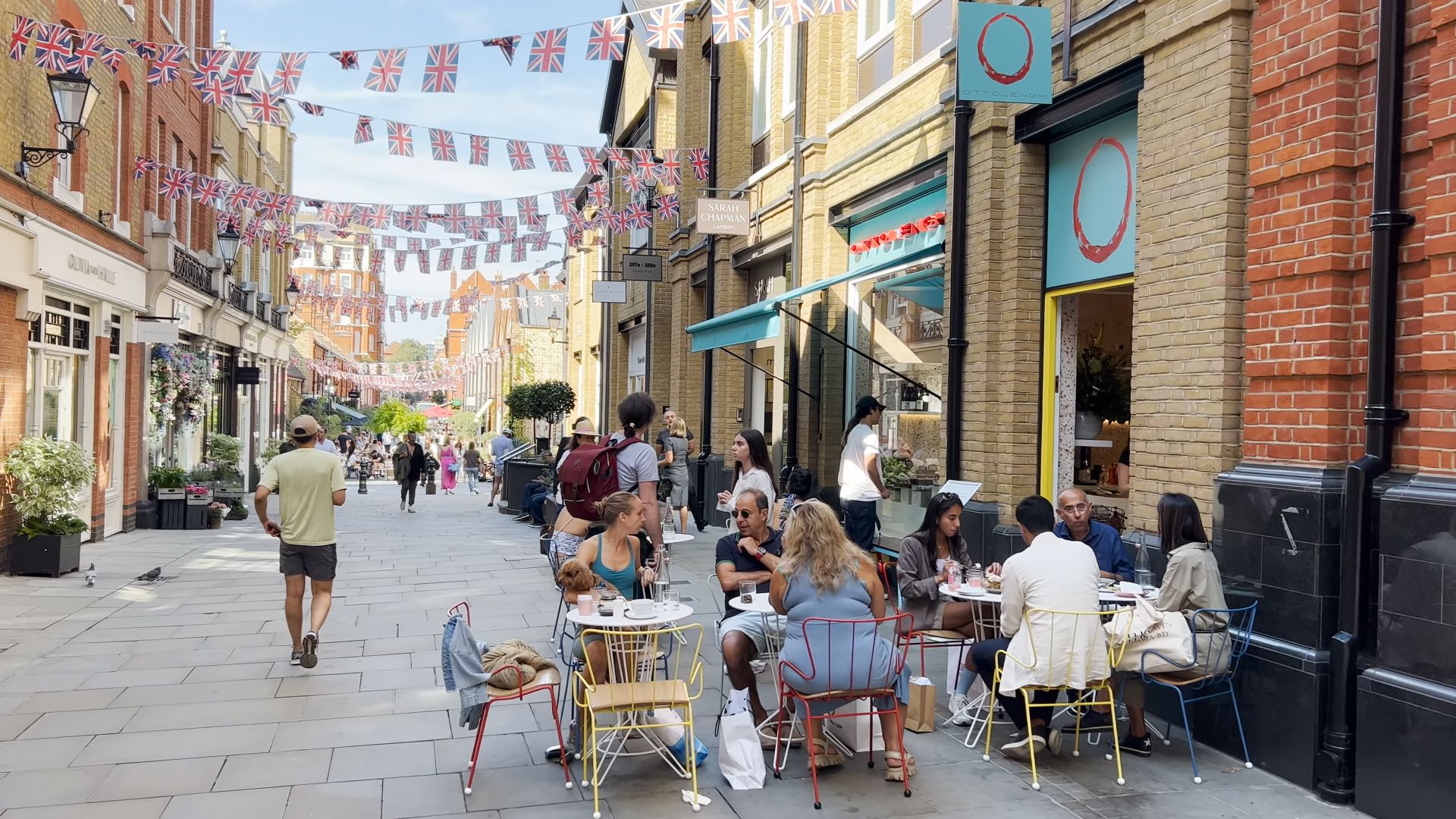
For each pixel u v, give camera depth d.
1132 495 6.43
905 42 10.25
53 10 11.56
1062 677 4.79
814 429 12.35
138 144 15.33
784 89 13.70
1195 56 5.87
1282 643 4.97
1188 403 5.88
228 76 7.96
